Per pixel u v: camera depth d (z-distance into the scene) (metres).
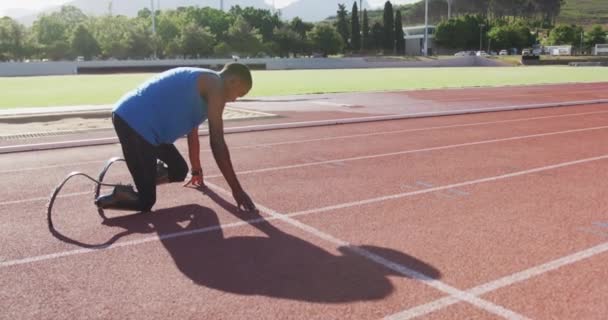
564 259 3.96
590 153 8.27
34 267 3.87
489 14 199.25
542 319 3.06
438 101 17.11
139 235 4.53
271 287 3.51
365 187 6.13
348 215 5.06
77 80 31.81
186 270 3.80
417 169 7.11
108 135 10.19
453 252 4.10
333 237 4.45
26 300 3.35
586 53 104.31
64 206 5.42
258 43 70.81
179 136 4.93
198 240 4.41
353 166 7.30
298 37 76.56
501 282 3.56
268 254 4.09
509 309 3.18
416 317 3.10
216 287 3.52
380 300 3.31
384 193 5.86
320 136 9.98
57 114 12.84
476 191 5.96
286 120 12.25
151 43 61.91
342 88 23.36
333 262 3.92
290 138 9.76
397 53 91.31
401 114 13.36
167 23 66.56
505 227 4.70
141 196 4.91
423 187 6.13
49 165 7.49
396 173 6.86
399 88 23.31
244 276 3.69
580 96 19.27
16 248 4.25
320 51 78.44
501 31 98.75
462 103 16.45
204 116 4.91
